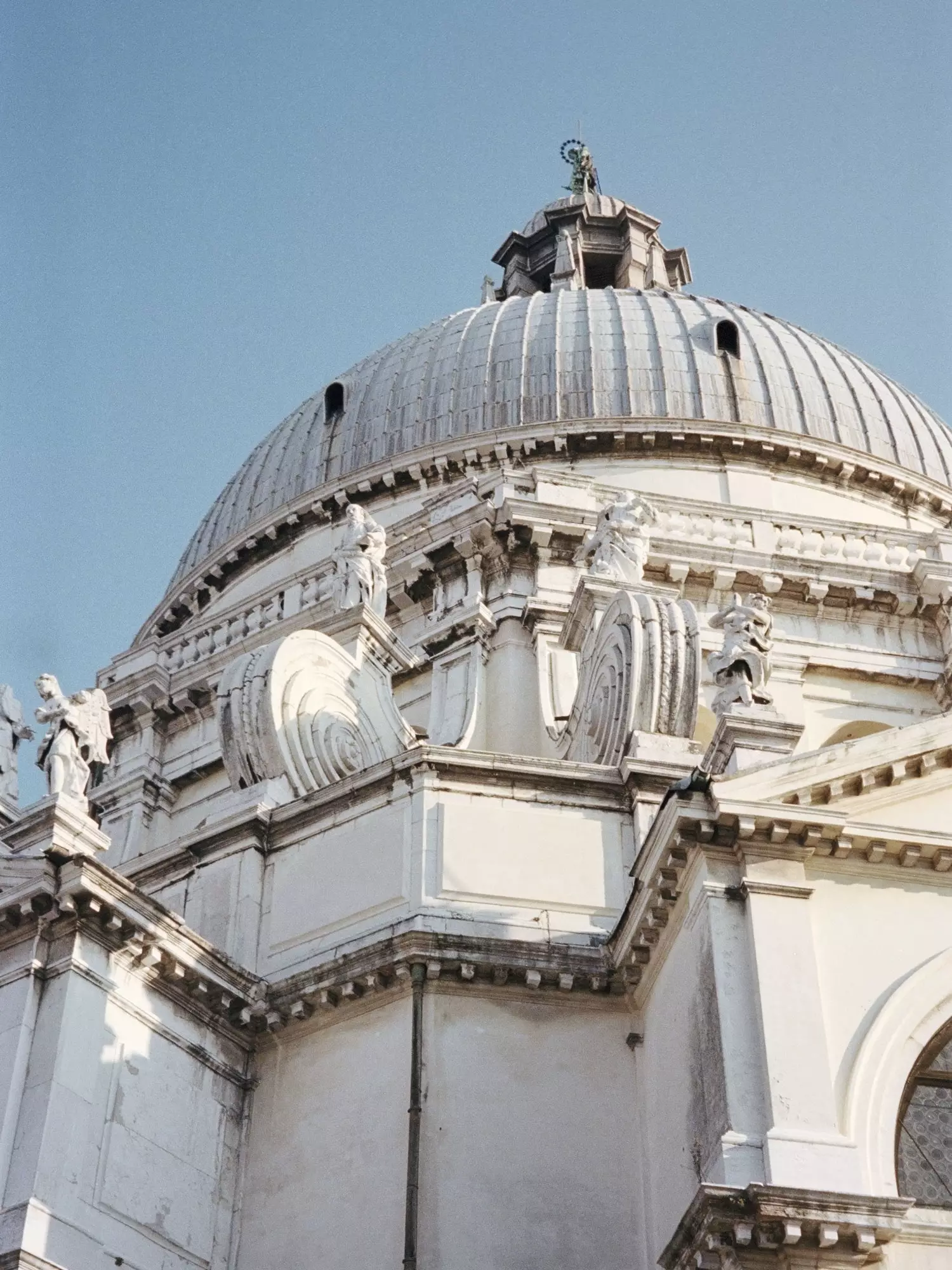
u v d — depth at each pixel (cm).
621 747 2273
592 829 2156
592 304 4319
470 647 3138
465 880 2089
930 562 3356
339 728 2467
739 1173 1655
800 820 1845
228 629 3584
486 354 4141
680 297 4447
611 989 2039
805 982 1772
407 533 3391
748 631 2062
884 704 3294
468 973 2020
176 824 3444
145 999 1994
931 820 1909
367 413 4153
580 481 3391
